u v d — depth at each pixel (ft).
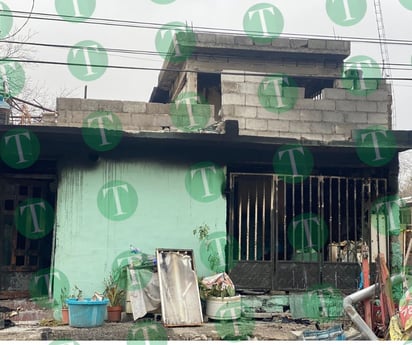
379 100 36.70
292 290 26.73
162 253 24.88
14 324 23.82
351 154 28.55
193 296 24.26
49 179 28.76
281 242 29.19
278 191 29.22
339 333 20.34
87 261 26.07
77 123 37.47
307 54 47.29
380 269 21.98
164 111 37.60
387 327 21.02
